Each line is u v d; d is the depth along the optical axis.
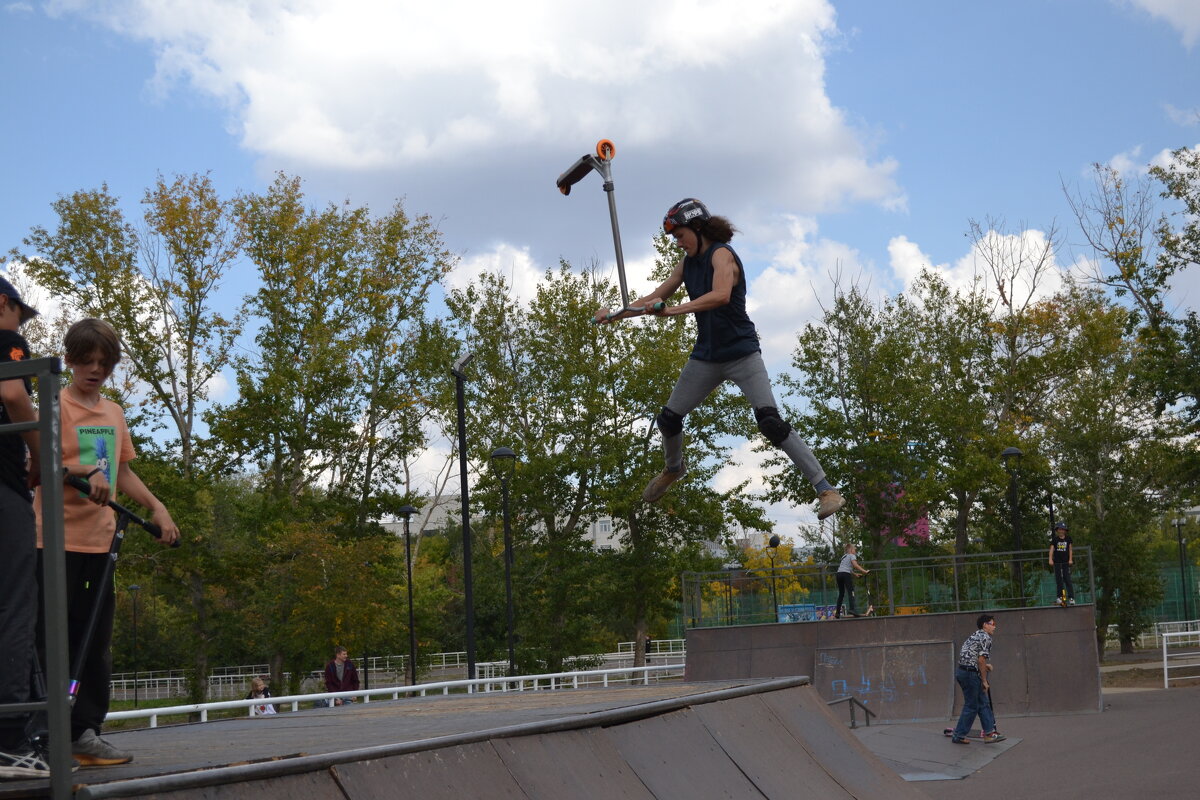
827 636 25.39
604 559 44.19
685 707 6.02
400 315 40.19
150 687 56.62
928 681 24.16
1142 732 19.17
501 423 43.44
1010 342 43.41
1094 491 47.28
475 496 42.72
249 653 58.06
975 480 41.06
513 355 43.88
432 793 3.87
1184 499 47.25
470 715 6.20
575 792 4.57
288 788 3.36
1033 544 45.94
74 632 4.21
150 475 35.81
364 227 39.31
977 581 26.25
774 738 6.59
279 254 37.44
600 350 43.12
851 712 19.08
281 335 38.47
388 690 15.66
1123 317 42.28
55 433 2.98
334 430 38.19
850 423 43.47
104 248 36.16
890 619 25.03
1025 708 23.58
